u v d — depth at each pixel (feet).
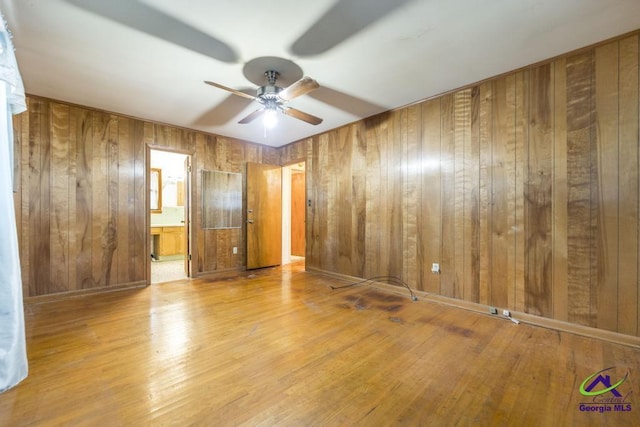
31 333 7.97
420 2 5.99
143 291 12.28
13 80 5.41
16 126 10.36
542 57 8.21
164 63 8.35
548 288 8.41
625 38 7.23
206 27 6.74
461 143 10.16
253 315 9.41
